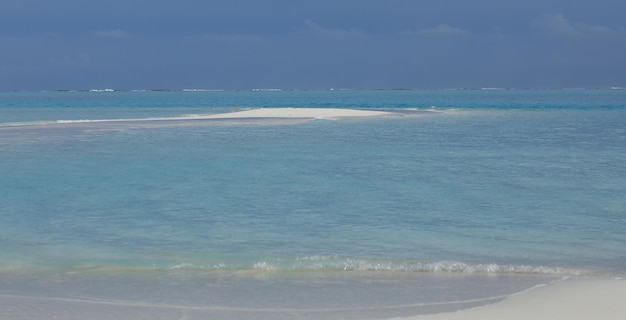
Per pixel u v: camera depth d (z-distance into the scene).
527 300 9.23
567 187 19.11
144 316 8.75
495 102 119.00
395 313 8.80
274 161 25.03
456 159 25.86
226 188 18.80
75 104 114.38
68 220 14.59
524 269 10.98
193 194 17.81
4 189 18.48
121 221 14.53
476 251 12.23
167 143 32.03
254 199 17.12
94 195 17.59
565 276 10.60
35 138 34.28
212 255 11.94
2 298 9.55
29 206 16.06
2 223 14.26
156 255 11.93
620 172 22.20
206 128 42.50
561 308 8.80
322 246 12.56
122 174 21.48
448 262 11.37
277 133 38.72
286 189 18.69
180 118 54.41
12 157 25.84
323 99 161.88
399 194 17.94
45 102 134.12
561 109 80.06
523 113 68.56
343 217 14.98
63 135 36.31
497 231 13.73
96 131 39.41
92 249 12.28
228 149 29.27
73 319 8.62
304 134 38.12
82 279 10.53
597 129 43.34
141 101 142.75
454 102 120.31
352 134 38.09
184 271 11.02
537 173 22.00
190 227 14.00
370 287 10.09
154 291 9.91
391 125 46.53
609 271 10.95
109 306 9.19
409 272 10.96
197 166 23.52
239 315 8.79
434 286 10.12
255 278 10.62
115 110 79.50
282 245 12.62
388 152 28.38
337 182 19.94
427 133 39.38
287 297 9.60
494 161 25.23
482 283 10.27
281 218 14.88
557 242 12.84
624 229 13.88
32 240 12.90
